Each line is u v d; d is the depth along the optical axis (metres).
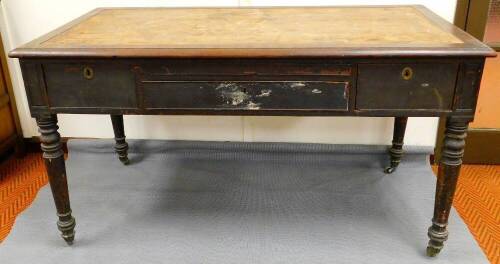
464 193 1.97
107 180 2.06
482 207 1.87
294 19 1.65
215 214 1.81
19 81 2.22
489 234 1.71
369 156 2.16
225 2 2.01
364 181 2.01
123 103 1.40
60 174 1.51
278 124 2.19
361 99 1.34
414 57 1.25
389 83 1.31
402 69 1.29
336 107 1.36
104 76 1.36
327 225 1.73
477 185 2.03
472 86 1.28
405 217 1.76
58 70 1.36
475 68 1.26
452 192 1.43
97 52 1.31
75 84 1.38
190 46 1.33
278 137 2.22
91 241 1.66
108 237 1.68
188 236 1.68
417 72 1.29
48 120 1.43
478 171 2.14
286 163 2.19
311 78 1.33
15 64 2.18
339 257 1.56
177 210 1.84
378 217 1.77
